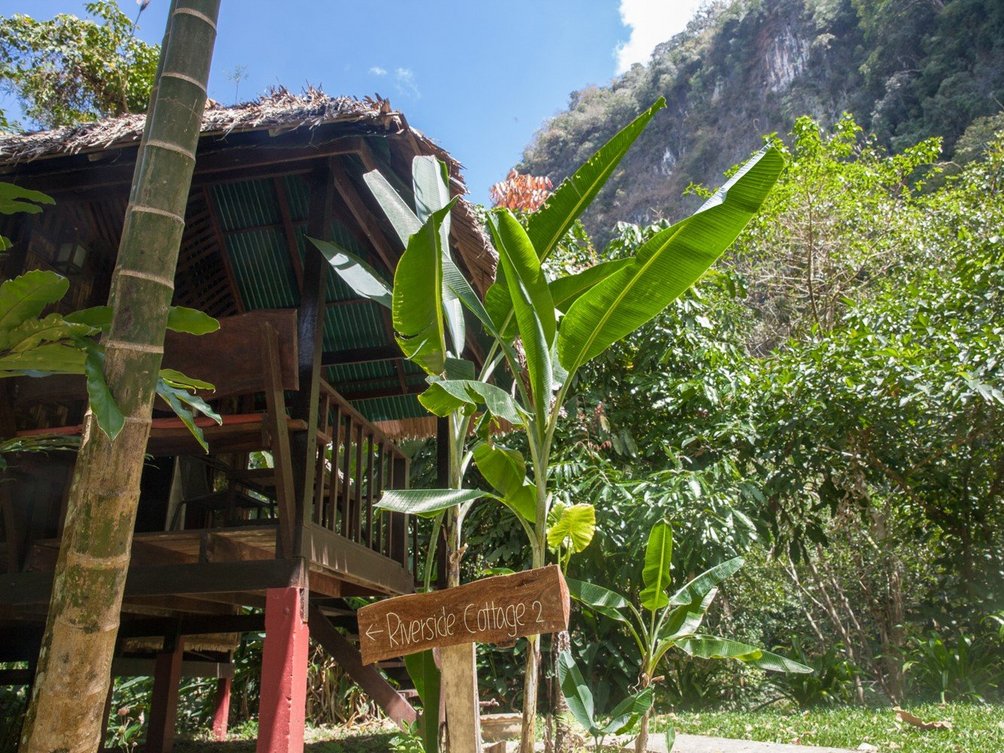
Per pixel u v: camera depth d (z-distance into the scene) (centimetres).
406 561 661
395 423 784
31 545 467
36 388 417
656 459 948
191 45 225
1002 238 933
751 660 416
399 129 424
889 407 870
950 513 995
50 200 319
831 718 684
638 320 332
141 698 849
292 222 605
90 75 1178
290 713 385
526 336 311
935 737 547
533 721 312
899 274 1366
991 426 860
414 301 314
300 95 475
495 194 1184
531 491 348
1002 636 874
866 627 1158
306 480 431
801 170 1389
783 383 902
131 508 197
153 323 207
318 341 454
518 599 236
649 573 419
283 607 403
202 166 464
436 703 354
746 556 1078
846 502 1032
